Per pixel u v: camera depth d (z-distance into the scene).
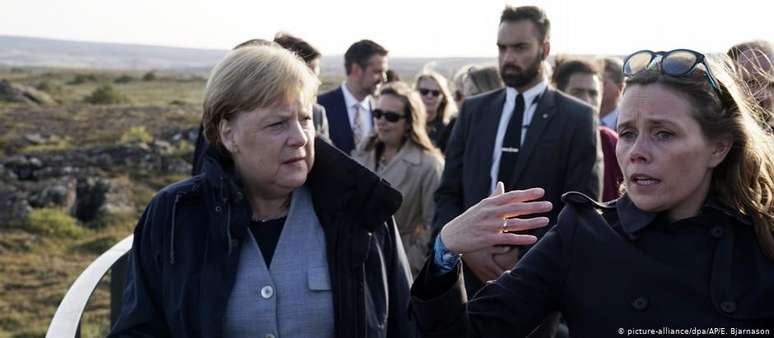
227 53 2.41
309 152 2.36
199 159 3.72
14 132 29.97
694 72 2.08
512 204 2.08
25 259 13.65
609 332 2.11
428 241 5.20
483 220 2.09
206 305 2.29
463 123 4.85
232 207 2.35
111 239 15.57
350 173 2.40
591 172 4.43
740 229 2.15
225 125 2.36
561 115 4.53
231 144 2.38
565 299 2.23
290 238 2.42
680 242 2.12
